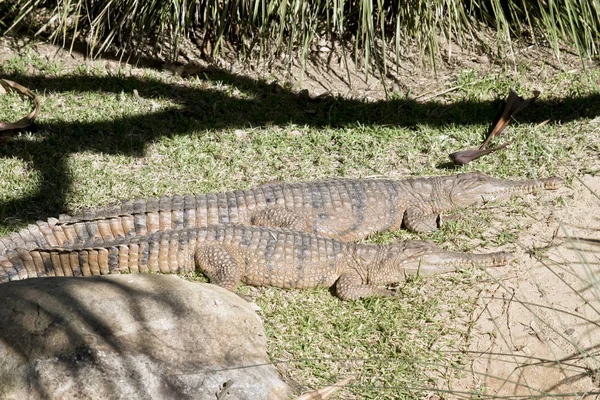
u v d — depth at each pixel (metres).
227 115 7.49
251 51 8.34
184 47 8.41
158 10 7.80
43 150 6.71
